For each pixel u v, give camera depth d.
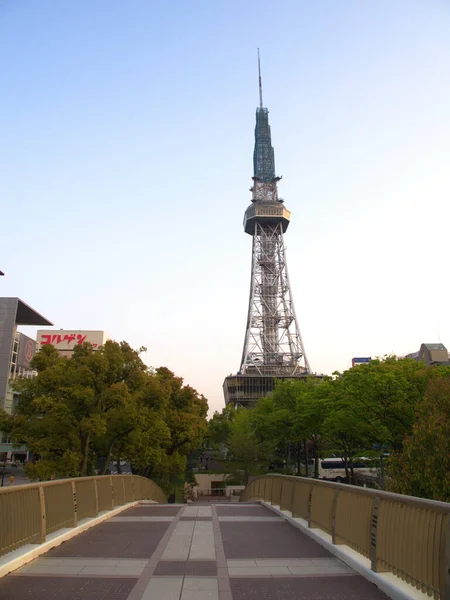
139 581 7.70
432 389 24.64
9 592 7.06
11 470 86.44
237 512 17.89
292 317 157.25
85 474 31.44
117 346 34.72
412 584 6.80
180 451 53.50
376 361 39.47
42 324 111.69
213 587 7.40
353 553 9.03
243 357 153.38
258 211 175.62
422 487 20.23
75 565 8.72
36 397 33.22
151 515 17.03
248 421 78.25
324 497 11.54
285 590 7.28
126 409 31.86
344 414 41.25
